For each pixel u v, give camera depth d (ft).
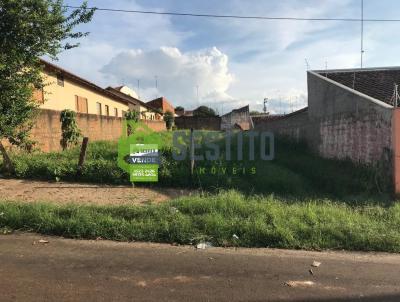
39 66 33.32
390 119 32.48
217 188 33.30
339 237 19.47
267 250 18.24
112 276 14.46
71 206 23.17
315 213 23.50
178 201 25.23
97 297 12.69
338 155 45.80
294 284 14.16
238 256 17.15
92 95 93.71
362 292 13.58
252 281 14.35
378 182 33.58
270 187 35.27
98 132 70.28
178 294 13.09
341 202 28.68
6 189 30.48
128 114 99.55
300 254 17.74
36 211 21.77
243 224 20.48
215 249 18.16
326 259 17.07
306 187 36.81
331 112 48.21
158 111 188.55
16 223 20.56
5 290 13.01
